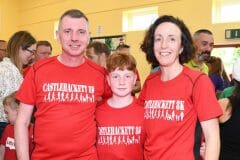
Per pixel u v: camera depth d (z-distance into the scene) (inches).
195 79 69.2
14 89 116.1
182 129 68.3
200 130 69.1
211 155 66.1
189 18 243.6
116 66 80.1
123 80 80.0
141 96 80.1
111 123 79.6
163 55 71.0
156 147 70.4
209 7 232.1
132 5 288.2
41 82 75.9
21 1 428.8
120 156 78.3
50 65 77.3
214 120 67.6
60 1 364.5
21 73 122.6
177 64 72.6
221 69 170.7
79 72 77.9
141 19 289.3
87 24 77.7
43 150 75.5
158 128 70.6
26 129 77.2
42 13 392.5
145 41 77.7
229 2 232.8
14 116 100.7
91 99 77.9
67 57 76.5
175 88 70.6
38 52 171.0
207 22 233.5
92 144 78.0
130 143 78.6
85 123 76.1
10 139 101.7
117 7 301.6
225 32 223.9
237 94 76.7
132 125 78.7
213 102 67.6
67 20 75.0
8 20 425.4
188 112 68.5
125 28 298.4
